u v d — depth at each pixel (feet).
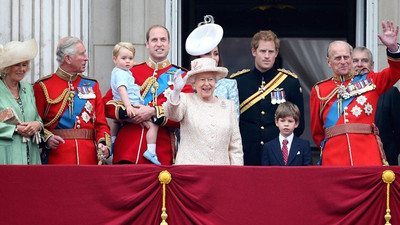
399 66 125.29
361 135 128.36
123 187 118.11
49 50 152.25
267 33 138.62
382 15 154.30
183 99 123.44
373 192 117.80
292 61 196.65
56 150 129.18
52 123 129.90
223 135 123.13
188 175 118.21
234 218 117.80
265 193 118.01
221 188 118.11
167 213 118.11
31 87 130.52
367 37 154.71
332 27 197.06
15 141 126.00
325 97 131.03
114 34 156.66
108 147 129.49
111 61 156.46
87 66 155.12
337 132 129.18
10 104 126.72
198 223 117.50
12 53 126.52
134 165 118.52
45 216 118.32
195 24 192.13
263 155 132.26
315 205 117.91
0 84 127.44
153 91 131.95
